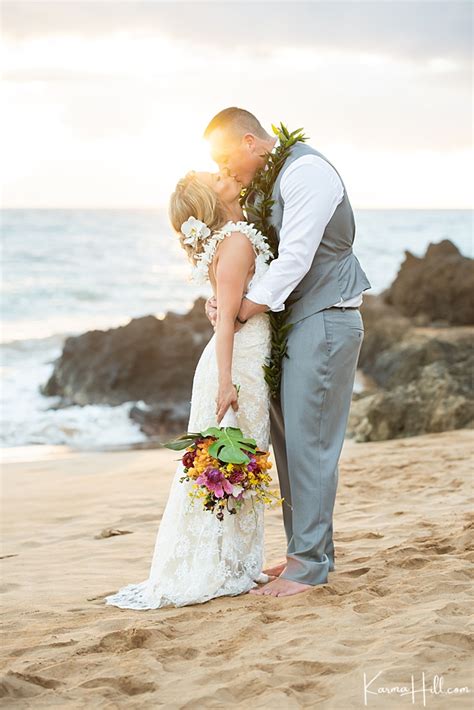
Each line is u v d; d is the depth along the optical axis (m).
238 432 3.89
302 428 3.99
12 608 4.28
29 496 8.50
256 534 4.13
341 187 3.98
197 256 4.09
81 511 7.54
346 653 3.09
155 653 3.25
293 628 3.43
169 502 4.14
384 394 11.86
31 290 36.88
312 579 3.99
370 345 21.39
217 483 3.79
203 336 18.75
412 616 3.39
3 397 17.95
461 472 7.34
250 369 4.04
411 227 84.94
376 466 8.02
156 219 88.25
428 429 10.92
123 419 15.99
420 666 2.87
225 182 4.11
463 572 3.95
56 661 3.28
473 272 24.36
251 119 4.09
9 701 2.91
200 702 2.79
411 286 24.53
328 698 2.73
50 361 21.75
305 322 3.99
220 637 3.41
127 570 5.11
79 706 2.83
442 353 15.92
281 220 3.98
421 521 5.39
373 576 4.07
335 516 5.98
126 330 18.19
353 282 4.02
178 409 16.47
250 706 2.73
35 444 14.26
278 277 3.87
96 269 44.53
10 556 5.81
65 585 4.78
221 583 3.98
